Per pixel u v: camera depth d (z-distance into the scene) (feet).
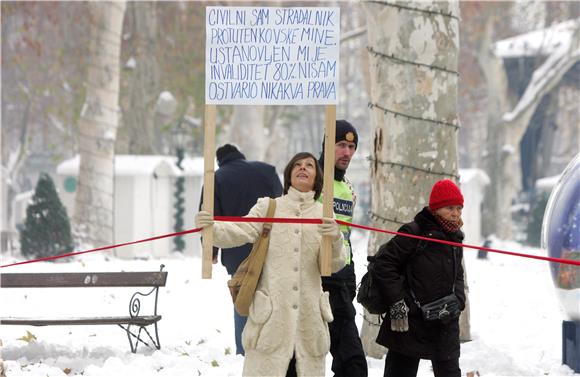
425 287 55.98
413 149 78.84
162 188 247.91
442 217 56.44
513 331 93.04
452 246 56.59
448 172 79.36
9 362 70.08
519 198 428.97
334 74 55.26
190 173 248.11
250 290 53.36
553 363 74.84
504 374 71.36
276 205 54.49
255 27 55.67
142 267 143.43
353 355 58.44
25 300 107.34
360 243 281.13
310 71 55.47
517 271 150.71
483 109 521.65
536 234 314.96
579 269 71.15
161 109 300.81
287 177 55.31
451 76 79.46
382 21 79.51
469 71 437.58
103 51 247.91
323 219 52.80
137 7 334.03
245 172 72.02
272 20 55.62
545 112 414.82
